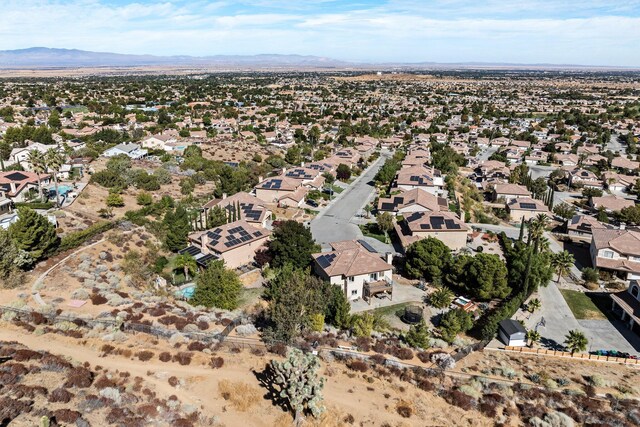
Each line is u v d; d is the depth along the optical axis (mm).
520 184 127000
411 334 50031
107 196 92875
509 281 63656
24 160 109062
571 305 62938
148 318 48094
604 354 51062
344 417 35812
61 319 44656
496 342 53281
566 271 69062
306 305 49844
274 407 36031
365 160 154375
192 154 139000
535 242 70750
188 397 36031
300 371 33812
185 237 73125
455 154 155875
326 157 150125
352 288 61406
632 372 47688
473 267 61438
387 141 187875
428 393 40562
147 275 62562
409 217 83375
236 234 71375
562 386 43656
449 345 51188
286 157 149250
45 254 59844
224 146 160000
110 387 34875
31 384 33531
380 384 41281
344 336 50344
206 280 56000
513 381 43781
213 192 102750
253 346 45281
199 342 44406
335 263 62188
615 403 40781
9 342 39469
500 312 55250
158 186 104062
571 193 128500
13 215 72938
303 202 104125
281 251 66688
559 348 52875
